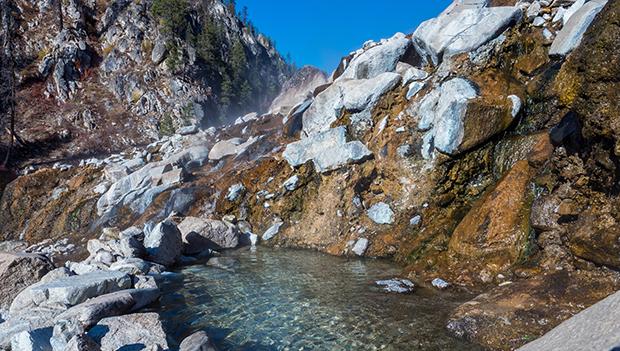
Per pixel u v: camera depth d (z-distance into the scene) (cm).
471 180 1257
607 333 399
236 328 768
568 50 1184
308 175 1590
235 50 7862
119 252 1284
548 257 803
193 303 917
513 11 1419
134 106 5628
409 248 1188
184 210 1823
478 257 942
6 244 2064
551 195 874
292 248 1462
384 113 1575
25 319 765
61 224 2212
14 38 5966
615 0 729
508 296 726
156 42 6638
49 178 2631
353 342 680
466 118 1230
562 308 652
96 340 670
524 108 1245
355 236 1353
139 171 2208
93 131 4981
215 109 6456
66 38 6222
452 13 1594
